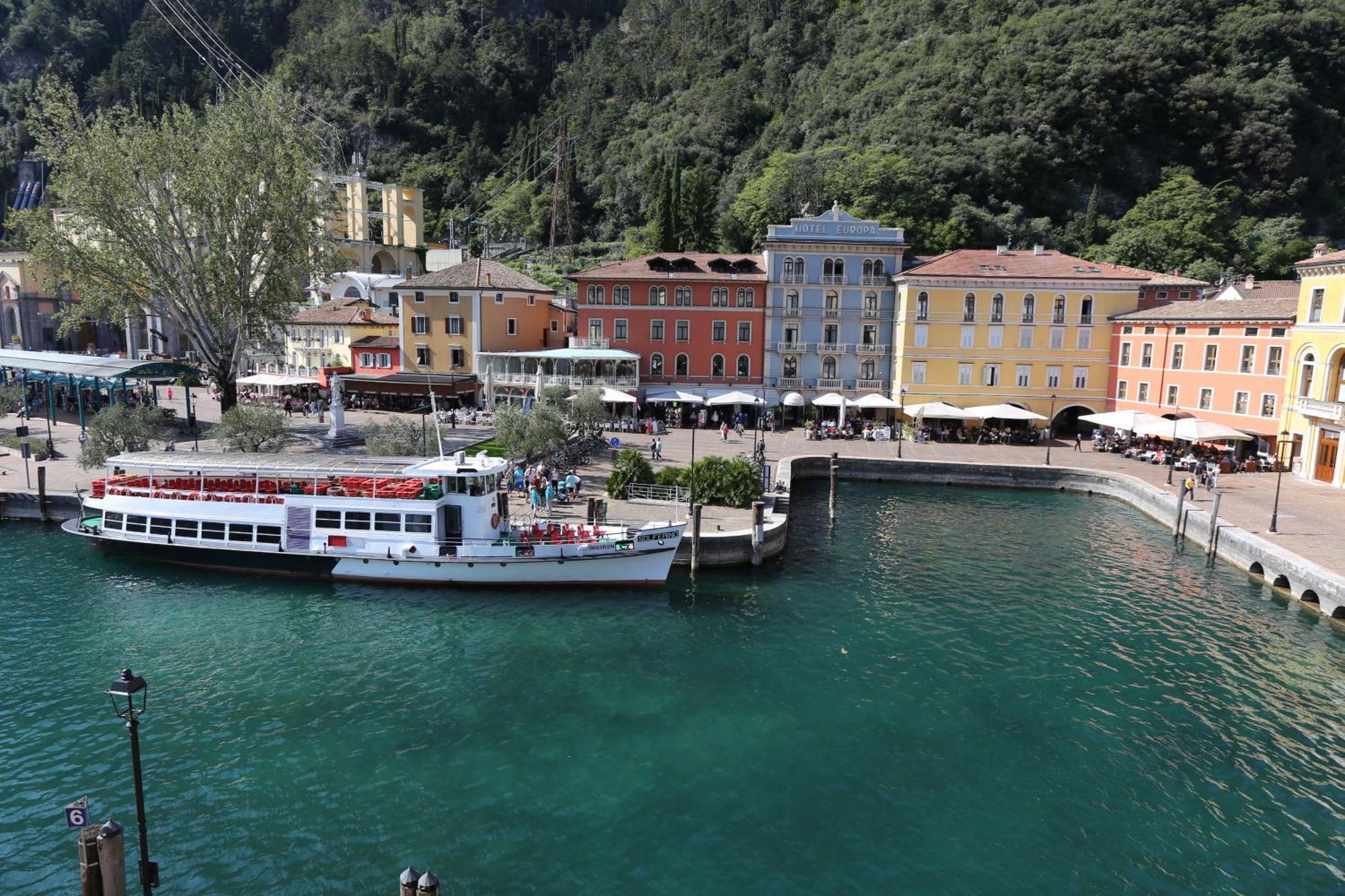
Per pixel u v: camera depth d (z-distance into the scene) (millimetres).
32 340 106188
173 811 17422
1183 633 28453
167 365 55625
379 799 18031
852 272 69562
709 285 69688
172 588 31375
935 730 21500
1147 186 113000
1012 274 66500
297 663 25031
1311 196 110250
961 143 111125
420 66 190625
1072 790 18828
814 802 18234
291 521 32094
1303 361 49312
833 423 67875
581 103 187500
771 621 29125
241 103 51688
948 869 16094
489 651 26125
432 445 46000
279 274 53562
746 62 173375
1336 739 21344
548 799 18156
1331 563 31812
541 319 77000
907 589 32812
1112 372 66875
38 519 39438
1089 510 47250
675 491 40094
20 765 19094
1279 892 15586
